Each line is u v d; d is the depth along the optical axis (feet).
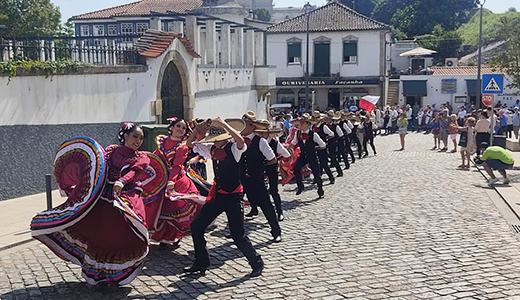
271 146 33.24
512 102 138.31
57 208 21.01
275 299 20.81
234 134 22.77
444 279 22.82
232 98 88.84
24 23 112.27
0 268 24.81
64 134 46.55
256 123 28.25
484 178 51.21
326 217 34.83
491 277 23.04
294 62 158.30
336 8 162.61
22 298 21.12
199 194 27.63
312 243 28.66
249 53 100.07
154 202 25.93
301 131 41.27
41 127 44.04
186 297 21.18
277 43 158.40
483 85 56.80
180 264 25.25
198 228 23.40
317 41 156.35
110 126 52.42
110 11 147.43
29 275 23.82
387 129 120.98
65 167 21.84
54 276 23.68
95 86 50.24
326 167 48.26
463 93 152.46
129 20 139.44
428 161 66.18
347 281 22.70
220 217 34.81
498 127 78.89
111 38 65.67
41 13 114.11
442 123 79.61
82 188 20.95
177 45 65.51
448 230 31.09
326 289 21.79
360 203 39.27
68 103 46.85
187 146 24.63
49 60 45.01
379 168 59.82
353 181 50.14
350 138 64.90
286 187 47.11
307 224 33.04
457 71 155.94
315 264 25.04
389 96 158.81
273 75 106.32
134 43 59.62
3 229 31.55
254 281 22.86
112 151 22.03
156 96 60.59
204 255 23.72
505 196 40.55
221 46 87.10
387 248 27.48
